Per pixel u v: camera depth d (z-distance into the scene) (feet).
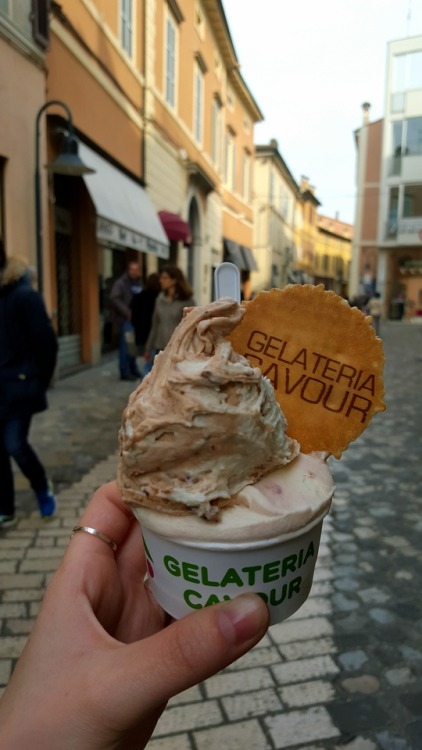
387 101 94.53
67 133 23.17
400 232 96.94
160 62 42.83
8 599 8.61
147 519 3.34
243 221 84.28
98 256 35.22
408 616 8.41
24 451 10.77
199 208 58.08
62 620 3.34
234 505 3.28
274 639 7.84
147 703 2.89
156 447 3.20
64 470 14.49
